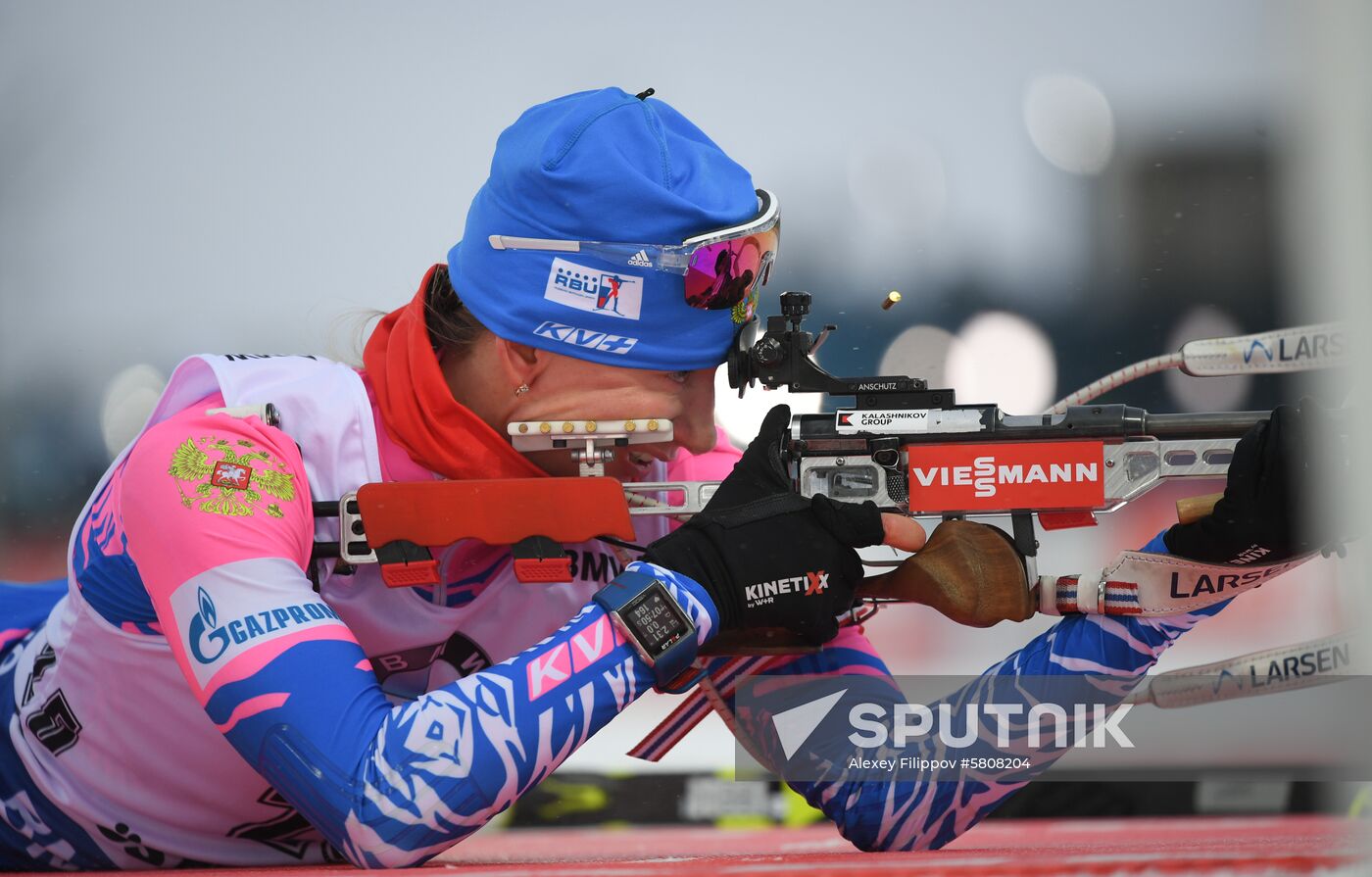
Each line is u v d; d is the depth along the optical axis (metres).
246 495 5.21
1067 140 22.39
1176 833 6.47
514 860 6.42
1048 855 3.94
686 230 5.69
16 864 6.24
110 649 5.72
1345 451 3.00
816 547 5.35
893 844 6.32
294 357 6.16
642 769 10.49
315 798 4.86
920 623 15.32
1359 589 2.65
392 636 5.90
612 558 6.34
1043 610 6.26
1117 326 22.55
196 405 5.84
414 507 5.44
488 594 6.03
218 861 6.21
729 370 5.90
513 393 5.93
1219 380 22.27
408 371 5.94
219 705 4.99
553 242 5.70
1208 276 22.67
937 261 22.30
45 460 19.27
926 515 5.68
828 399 18.05
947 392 5.63
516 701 4.93
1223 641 15.75
